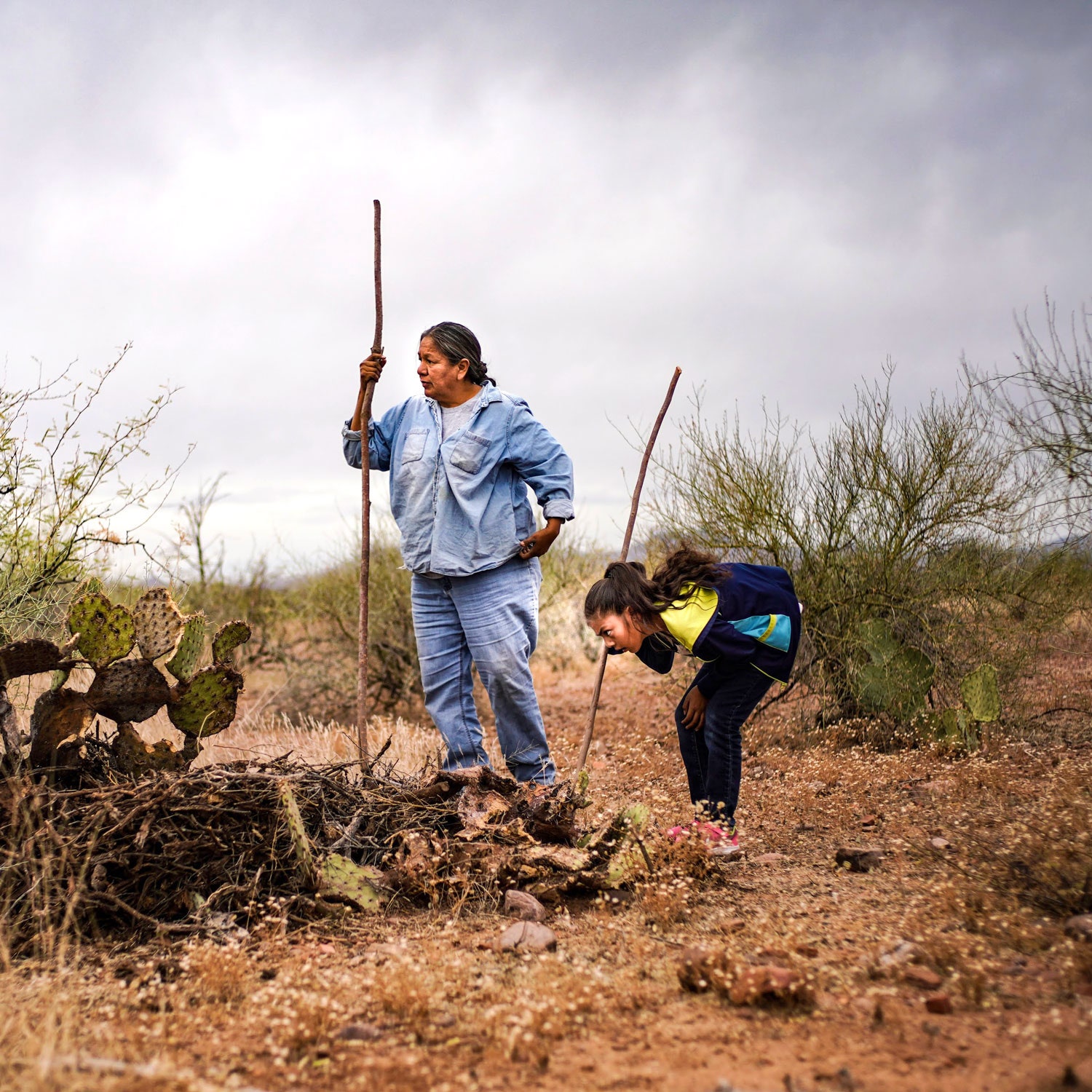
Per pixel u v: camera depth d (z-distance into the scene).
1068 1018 2.15
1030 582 6.43
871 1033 2.15
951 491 6.48
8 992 2.33
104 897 2.85
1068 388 6.16
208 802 3.17
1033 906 2.85
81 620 3.47
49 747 3.41
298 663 8.54
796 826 4.21
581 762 4.06
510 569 4.47
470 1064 2.09
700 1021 2.27
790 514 6.82
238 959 2.60
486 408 4.46
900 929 2.76
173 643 3.63
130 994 2.41
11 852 2.87
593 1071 2.04
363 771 3.94
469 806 3.69
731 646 3.63
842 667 6.63
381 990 2.40
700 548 7.00
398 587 8.50
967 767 4.87
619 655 10.56
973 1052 2.03
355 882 3.20
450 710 4.59
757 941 2.74
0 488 4.27
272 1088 2.00
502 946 2.81
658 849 3.38
